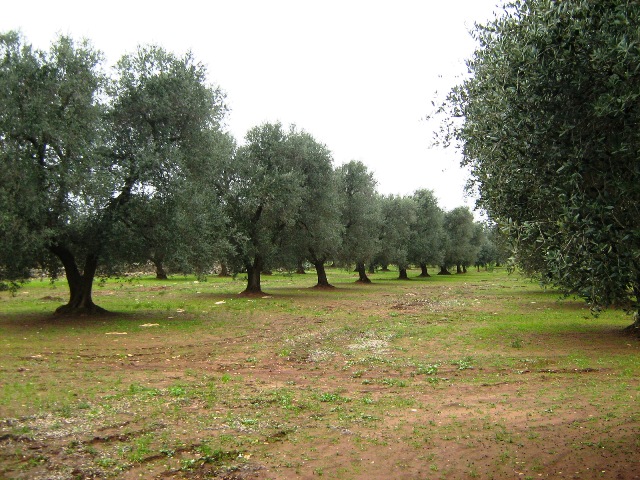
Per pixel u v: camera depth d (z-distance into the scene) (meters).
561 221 5.08
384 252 57.25
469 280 61.19
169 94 20.83
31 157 17.86
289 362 13.12
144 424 7.68
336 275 76.00
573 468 6.23
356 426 7.86
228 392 9.82
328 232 37.56
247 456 6.58
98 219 19.08
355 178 46.09
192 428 7.57
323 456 6.64
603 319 21.38
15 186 16.69
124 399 9.05
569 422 7.91
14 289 20.56
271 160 34.34
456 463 6.43
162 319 21.55
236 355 14.00
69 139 17.62
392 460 6.53
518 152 5.77
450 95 10.15
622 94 4.58
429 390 10.22
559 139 5.14
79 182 17.61
